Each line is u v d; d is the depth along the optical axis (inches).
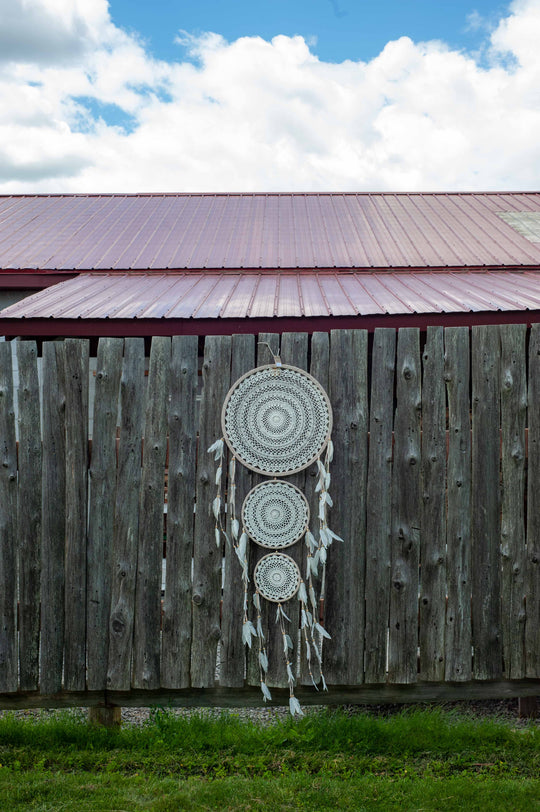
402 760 138.0
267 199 540.4
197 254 388.8
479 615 155.8
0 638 155.2
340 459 155.6
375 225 455.2
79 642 155.8
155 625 155.3
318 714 156.5
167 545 155.2
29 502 155.9
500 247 392.8
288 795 123.5
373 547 155.3
